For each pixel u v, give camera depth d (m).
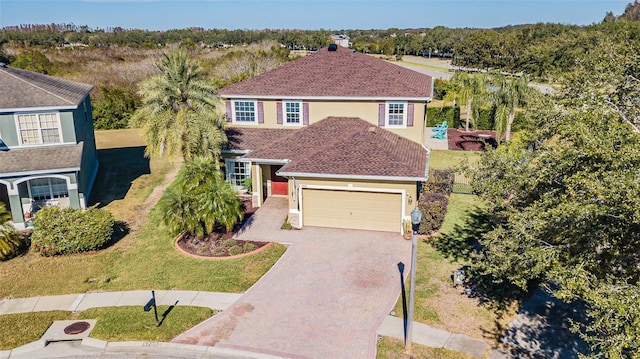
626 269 11.38
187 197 21.42
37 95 25.27
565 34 74.69
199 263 20.08
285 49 81.56
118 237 22.78
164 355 14.43
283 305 16.91
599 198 9.98
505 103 36.53
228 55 70.88
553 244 12.45
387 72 29.80
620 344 9.16
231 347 14.69
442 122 45.97
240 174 27.98
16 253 21.11
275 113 29.12
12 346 14.92
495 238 13.79
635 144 10.95
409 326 14.07
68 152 25.28
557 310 16.22
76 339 15.30
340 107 28.25
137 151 38.59
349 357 14.14
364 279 18.56
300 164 23.09
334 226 23.48
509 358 13.84
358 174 21.91
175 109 25.39
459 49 96.56
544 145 14.88
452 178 28.22
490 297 17.08
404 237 22.23
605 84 14.38
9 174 22.78
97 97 51.03
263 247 21.34
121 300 17.45
